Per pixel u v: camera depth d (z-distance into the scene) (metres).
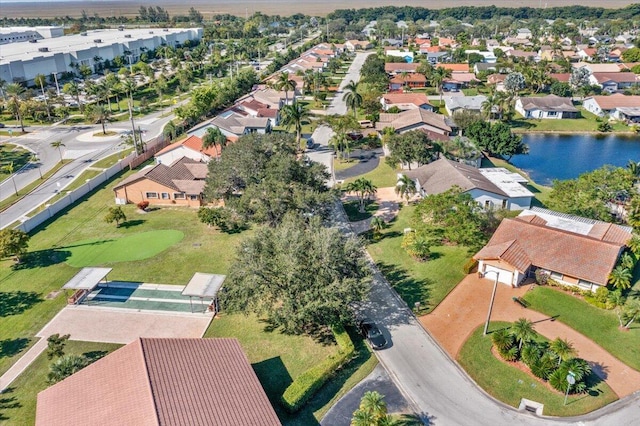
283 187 58.69
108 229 69.88
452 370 41.81
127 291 54.19
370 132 112.69
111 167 90.88
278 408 38.12
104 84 145.38
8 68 150.62
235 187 67.44
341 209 75.50
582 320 47.41
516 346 43.00
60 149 107.06
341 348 42.81
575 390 39.00
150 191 78.31
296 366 42.50
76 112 138.75
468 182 69.94
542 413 37.38
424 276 55.66
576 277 50.56
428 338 45.78
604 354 43.09
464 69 178.00
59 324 48.66
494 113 128.38
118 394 32.00
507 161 99.56
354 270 45.84
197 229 69.62
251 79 164.00
